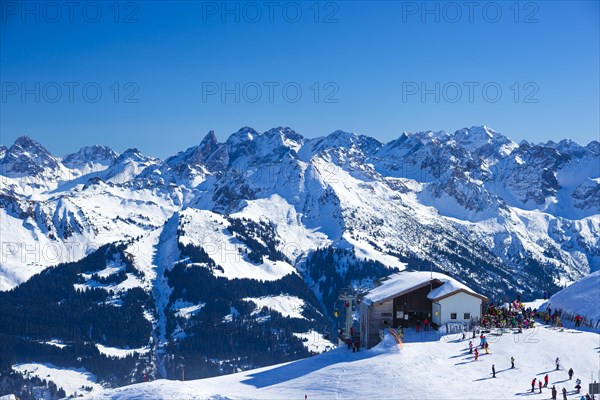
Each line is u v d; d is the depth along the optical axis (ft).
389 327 334.65
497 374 271.49
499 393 251.60
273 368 318.04
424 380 264.31
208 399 267.39
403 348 299.79
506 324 336.70
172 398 267.39
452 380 265.34
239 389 282.15
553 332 324.39
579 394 252.01
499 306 409.49
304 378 286.05
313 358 322.55
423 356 289.94
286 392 270.05
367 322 337.52
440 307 331.57
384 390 258.37
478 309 335.26
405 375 269.85
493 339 310.65
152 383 286.05
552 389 246.68
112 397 275.80
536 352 294.05
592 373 274.36
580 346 301.22
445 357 289.53
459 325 327.47
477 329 326.24
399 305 338.75
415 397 249.75
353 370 282.56
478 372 273.75
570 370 269.03
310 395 263.49
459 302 333.42
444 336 318.45
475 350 288.71
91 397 279.08
